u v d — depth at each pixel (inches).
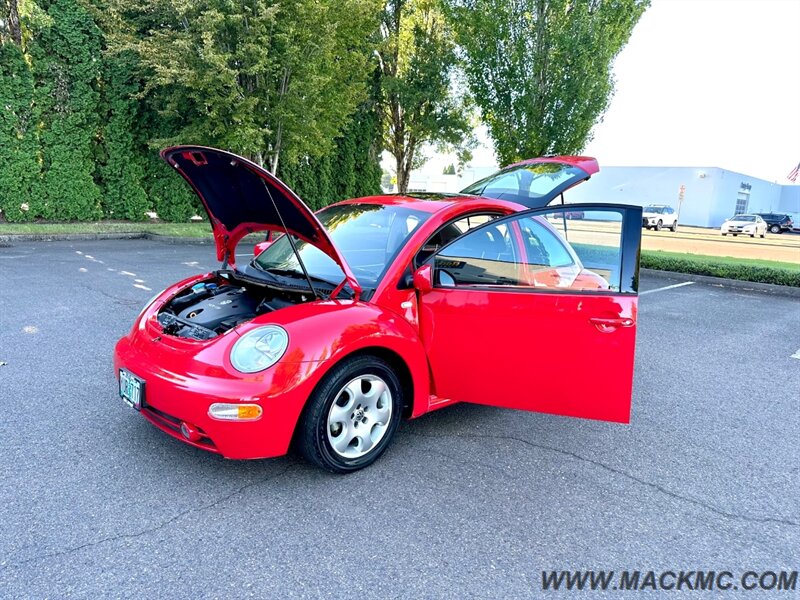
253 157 608.1
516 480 113.8
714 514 104.8
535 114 486.6
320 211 162.2
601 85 478.9
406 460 120.3
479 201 143.5
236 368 98.5
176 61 478.9
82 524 91.9
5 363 166.1
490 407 153.3
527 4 473.1
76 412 134.7
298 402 100.4
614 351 109.7
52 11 517.3
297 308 108.7
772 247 869.8
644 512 104.3
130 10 522.9
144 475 108.2
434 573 84.3
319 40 520.1
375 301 116.6
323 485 107.9
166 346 109.0
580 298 110.5
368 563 85.7
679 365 201.8
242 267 147.1
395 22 775.1
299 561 85.5
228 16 471.8
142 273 327.9
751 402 166.4
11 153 516.4
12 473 106.3
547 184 225.8
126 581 79.3
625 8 485.1
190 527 92.7
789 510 107.3
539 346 113.6
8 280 288.0
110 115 594.2
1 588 76.5
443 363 121.3
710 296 356.2
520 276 121.6
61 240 477.7
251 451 99.0
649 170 1665.8
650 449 131.7
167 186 637.9
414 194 159.3
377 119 832.9
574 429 141.1
